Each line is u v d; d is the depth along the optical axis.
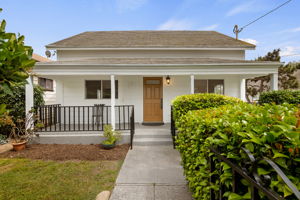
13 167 3.38
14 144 4.36
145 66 5.27
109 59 7.20
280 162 0.84
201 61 6.26
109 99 7.02
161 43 7.98
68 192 2.51
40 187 2.65
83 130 5.12
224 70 5.38
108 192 2.49
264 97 5.87
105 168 3.35
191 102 4.14
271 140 0.89
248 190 0.97
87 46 7.52
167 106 7.12
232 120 1.32
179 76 7.16
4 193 2.49
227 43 8.04
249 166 0.99
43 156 4.00
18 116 5.36
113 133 4.89
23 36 1.36
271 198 0.74
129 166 3.46
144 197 2.41
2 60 1.10
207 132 1.62
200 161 1.68
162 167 3.41
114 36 8.98
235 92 7.27
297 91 5.41
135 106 7.09
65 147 4.71
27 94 4.94
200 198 1.69
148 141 4.92
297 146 0.80
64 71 5.08
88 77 6.98
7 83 1.20
